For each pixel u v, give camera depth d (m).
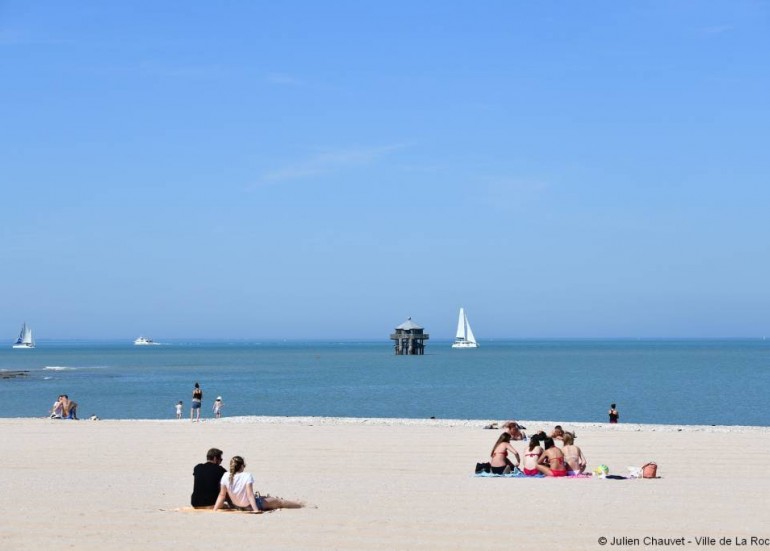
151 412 72.31
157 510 18.73
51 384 115.88
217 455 19.77
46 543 15.30
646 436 38.22
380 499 20.41
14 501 19.98
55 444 34.88
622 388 100.88
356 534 16.09
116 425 45.06
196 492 19.05
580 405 76.94
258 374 144.00
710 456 30.95
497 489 22.25
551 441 26.59
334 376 135.25
